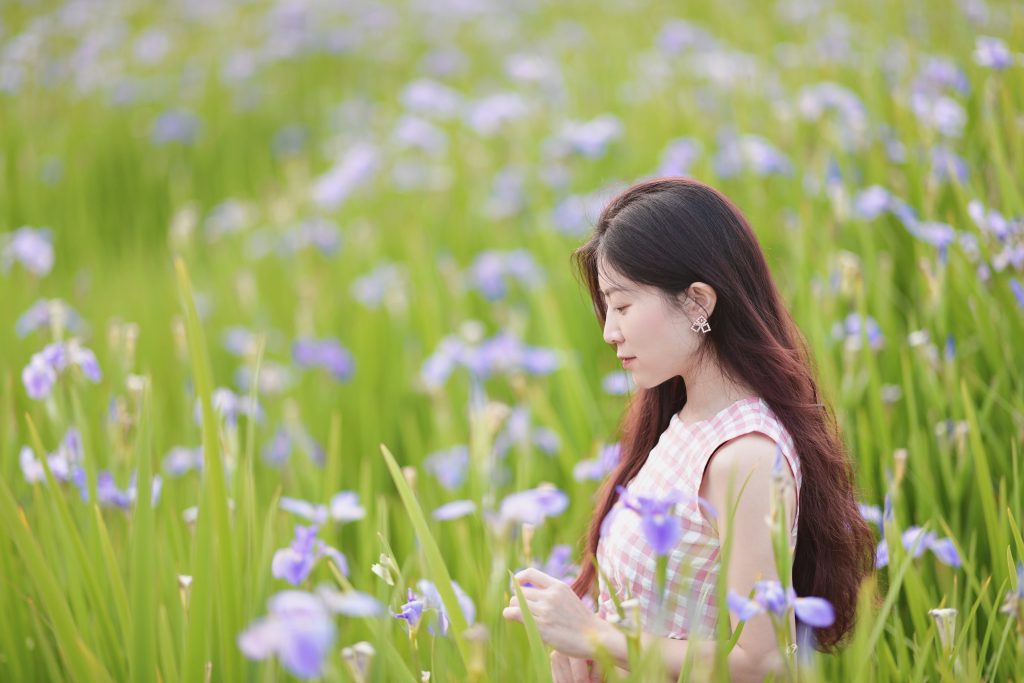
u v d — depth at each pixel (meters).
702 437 1.92
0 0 10.72
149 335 4.88
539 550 2.70
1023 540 2.26
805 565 2.03
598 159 5.72
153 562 2.13
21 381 3.88
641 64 6.91
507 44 8.93
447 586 1.86
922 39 5.45
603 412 3.82
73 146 7.72
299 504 2.54
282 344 4.89
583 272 2.17
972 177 3.71
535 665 1.79
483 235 5.47
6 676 2.49
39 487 2.64
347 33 9.79
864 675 1.76
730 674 1.75
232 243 6.31
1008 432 2.95
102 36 9.59
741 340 1.92
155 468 2.98
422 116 7.36
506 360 3.80
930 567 2.66
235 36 10.27
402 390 4.27
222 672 2.21
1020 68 4.04
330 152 7.58
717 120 5.44
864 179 4.32
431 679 1.98
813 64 5.64
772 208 4.47
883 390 3.11
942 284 3.12
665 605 1.90
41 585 2.08
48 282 5.91
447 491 3.22
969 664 1.96
